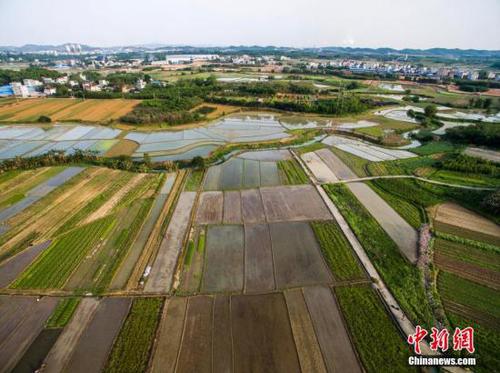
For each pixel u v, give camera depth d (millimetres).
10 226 36688
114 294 26312
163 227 36344
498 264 30188
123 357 21078
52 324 23594
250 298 26000
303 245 33156
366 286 27297
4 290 26812
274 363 20688
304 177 50688
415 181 48656
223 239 34219
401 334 22734
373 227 36438
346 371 20188
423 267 29547
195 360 20859
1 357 21219
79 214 39219
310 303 25547
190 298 25922
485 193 43344
